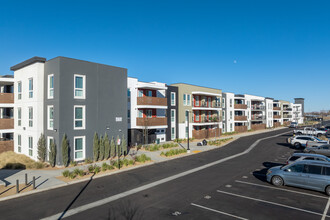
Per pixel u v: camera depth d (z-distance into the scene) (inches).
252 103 2231.8
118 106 831.1
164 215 353.7
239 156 881.5
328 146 836.6
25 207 384.5
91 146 743.1
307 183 456.4
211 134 1544.0
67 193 454.0
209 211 368.2
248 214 357.4
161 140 1242.0
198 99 1508.4
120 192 460.4
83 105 725.3
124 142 847.1
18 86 837.8
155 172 626.8
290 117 2997.0
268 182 524.4
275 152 968.3
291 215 353.1
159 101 1128.8
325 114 4800.7
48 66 711.7
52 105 692.1
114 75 820.0
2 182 505.0
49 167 665.0
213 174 602.5
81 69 721.6
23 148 797.2
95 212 365.1
